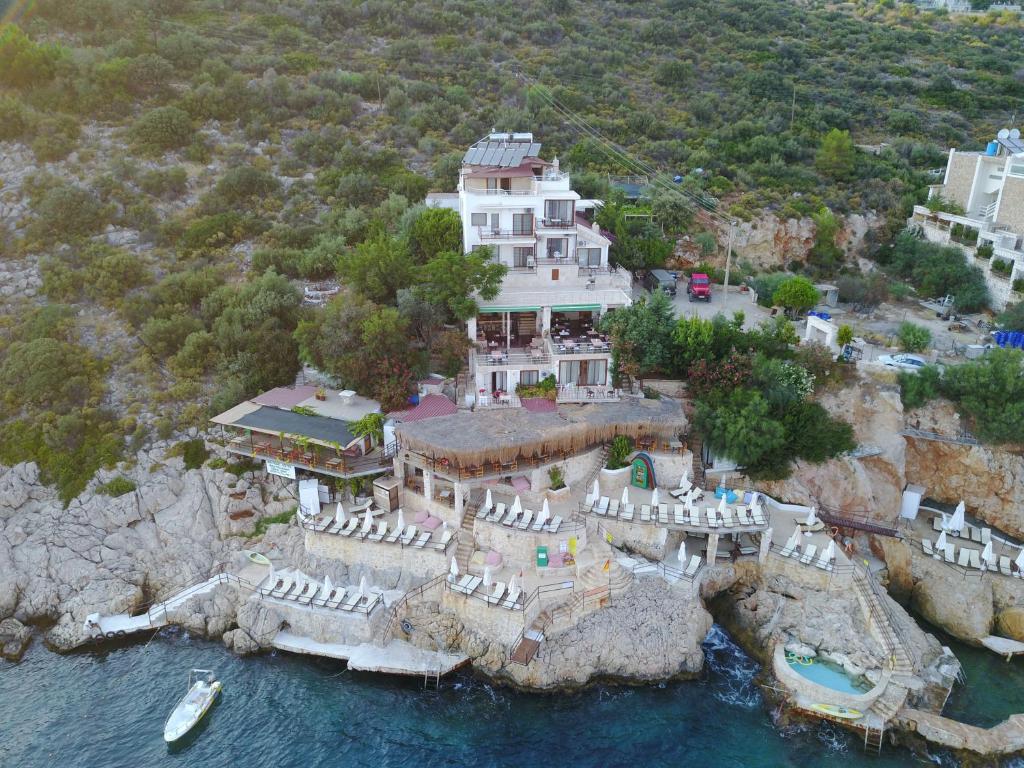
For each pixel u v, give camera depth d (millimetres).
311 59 102625
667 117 102188
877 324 65750
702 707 38062
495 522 42188
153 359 55500
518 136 63625
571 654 38875
